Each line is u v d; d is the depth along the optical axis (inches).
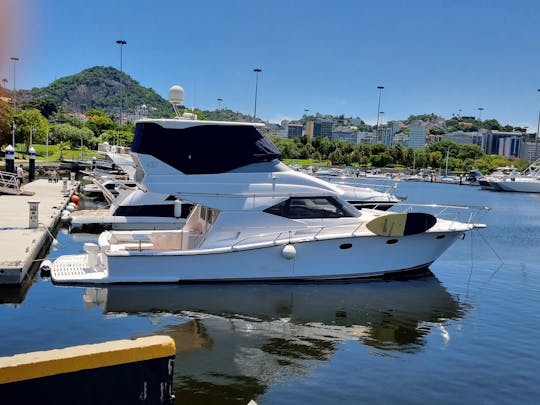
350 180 2544.3
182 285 533.0
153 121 546.6
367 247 574.6
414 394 316.2
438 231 594.9
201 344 390.6
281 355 374.0
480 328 448.8
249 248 538.0
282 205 566.3
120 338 394.0
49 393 130.4
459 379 340.2
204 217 597.3
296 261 555.5
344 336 419.5
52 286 518.0
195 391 309.0
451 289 579.5
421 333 432.5
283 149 4877.0
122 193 992.9
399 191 2790.4
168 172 552.4
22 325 411.2
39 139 3061.0
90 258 555.2
